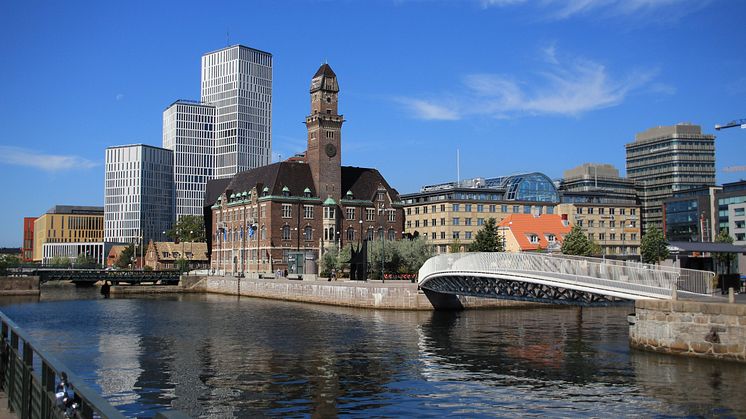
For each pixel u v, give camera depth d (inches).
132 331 2664.9
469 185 7598.4
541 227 6230.3
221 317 3230.8
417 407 1360.7
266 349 2137.1
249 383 1604.3
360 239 6210.6
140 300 4603.8
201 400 1434.5
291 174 6077.8
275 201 5841.5
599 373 1649.9
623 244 7283.5
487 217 6825.8
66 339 2427.4
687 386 1465.3
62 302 4402.1
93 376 1701.5
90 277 5502.0
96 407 382.6
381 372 1732.3
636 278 1941.4
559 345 2158.0
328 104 6151.6
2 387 828.6
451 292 3016.7
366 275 4424.2
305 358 1956.2
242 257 6328.7
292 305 4010.8
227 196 6806.1
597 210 7214.6
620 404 1352.1
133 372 1756.9
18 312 3580.2
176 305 4092.0
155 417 324.8
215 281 5625.0
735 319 1662.2
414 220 7062.0
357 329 2662.4
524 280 2240.4
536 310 3521.2
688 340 1752.0
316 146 6102.4
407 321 2965.1
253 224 6102.4
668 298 1865.2
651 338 1846.7
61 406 504.4
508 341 2279.8
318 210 6018.7
